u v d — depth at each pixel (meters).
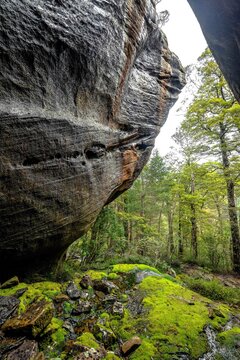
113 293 6.54
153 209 21.89
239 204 27.12
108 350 4.20
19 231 4.32
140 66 8.09
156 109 8.62
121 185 7.88
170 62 9.50
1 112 3.44
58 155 4.53
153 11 7.52
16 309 4.48
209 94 16.16
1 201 3.79
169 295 6.65
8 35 3.51
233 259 15.25
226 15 3.48
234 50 3.86
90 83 5.07
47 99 4.23
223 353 4.64
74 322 4.87
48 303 4.67
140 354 4.19
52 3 4.03
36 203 4.32
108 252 12.05
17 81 3.73
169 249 18.48
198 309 6.10
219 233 18.27
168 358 4.22
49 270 6.59
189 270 15.16
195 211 19.09
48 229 4.87
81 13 4.49
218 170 16.69
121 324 5.13
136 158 8.00
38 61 3.96
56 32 4.07
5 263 5.02
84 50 4.57
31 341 3.70
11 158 3.75
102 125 5.86
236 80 4.34
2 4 3.41
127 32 5.95
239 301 8.13
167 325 5.15
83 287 6.43
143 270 8.70
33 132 3.93
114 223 11.16
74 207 5.26
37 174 4.20
